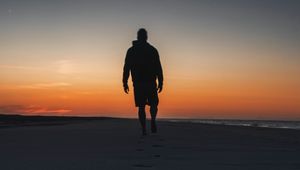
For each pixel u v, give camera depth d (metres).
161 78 8.38
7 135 8.62
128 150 5.86
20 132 9.52
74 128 11.06
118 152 5.63
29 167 4.39
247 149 6.00
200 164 4.61
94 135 8.43
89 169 4.25
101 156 5.25
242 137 8.12
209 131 9.69
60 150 5.93
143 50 8.25
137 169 4.26
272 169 4.32
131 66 8.25
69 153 5.58
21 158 5.10
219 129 10.57
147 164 4.59
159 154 5.44
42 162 4.74
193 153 5.52
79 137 8.00
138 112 8.24
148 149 5.96
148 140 7.28
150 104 8.44
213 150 5.88
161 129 10.24
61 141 7.24
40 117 20.86
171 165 4.52
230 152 5.65
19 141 7.29
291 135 8.78
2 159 5.02
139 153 5.54
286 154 5.46
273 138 7.95
